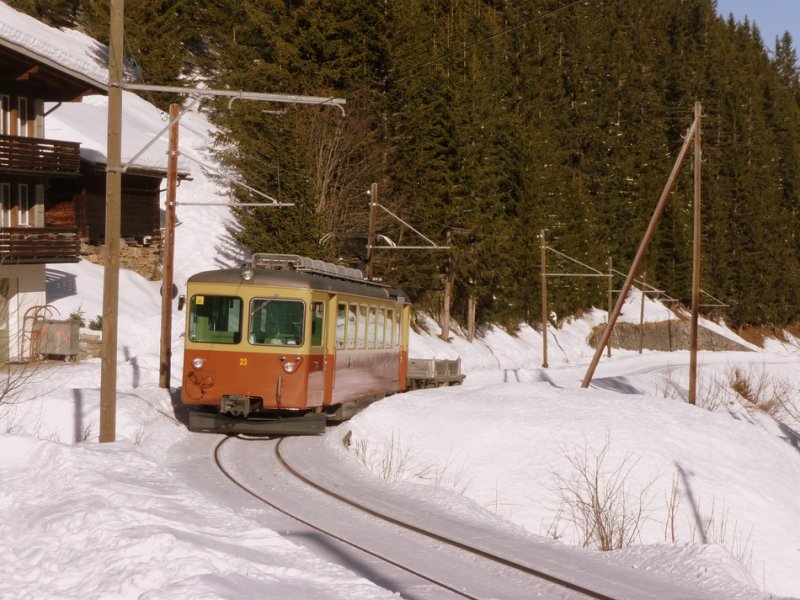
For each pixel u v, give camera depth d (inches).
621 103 3791.8
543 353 2442.2
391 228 1991.9
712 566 436.5
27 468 525.0
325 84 1969.7
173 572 324.2
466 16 2699.3
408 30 2079.2
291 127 1768.0
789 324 4389.8
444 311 2235.5
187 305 793.6
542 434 890.7
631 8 4165.8
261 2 2005.4
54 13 2790.4
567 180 3218.5
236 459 681.6
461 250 2175.2
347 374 879.1
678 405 1050.1
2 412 736.3
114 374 636.1
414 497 589.0
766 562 710.5
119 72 631.8
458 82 2182.6
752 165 4163.4
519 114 2765.7
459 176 2158.0
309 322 779.4
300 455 714.8
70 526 395.9
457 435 892.6
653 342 3405.5
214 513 449.7
